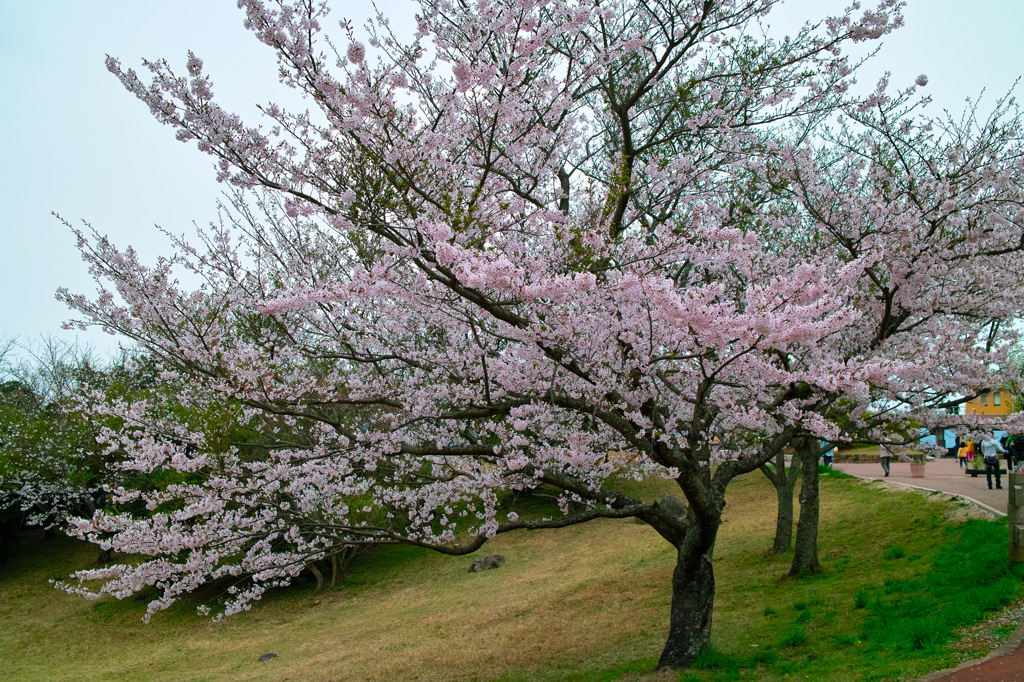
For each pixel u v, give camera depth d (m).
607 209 5.84
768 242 8.83
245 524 6.33
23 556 24.64
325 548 6.75
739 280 8.09
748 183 8.14
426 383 7.46
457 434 7.54
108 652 15.09
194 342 6.15
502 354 7.19
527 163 7.29
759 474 22.75
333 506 7.88
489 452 6.68
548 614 11.78
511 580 15.34
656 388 7.00
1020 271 7.28
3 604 20.03
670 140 7.88
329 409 7.38
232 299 6.52
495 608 12.99
